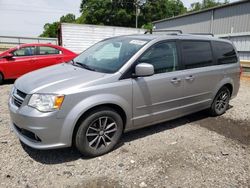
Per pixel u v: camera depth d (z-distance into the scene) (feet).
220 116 18.52
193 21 77.10
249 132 15.69
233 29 63.16
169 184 10.02
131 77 12.21
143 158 11.87
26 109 10.39
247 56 53.42
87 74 11.85
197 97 15.81
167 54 13.85
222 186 10.04
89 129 11.37
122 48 13.61
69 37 61.57
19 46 28.73
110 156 11.94
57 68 13.58
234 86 18.81
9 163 10.95
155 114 13.62
